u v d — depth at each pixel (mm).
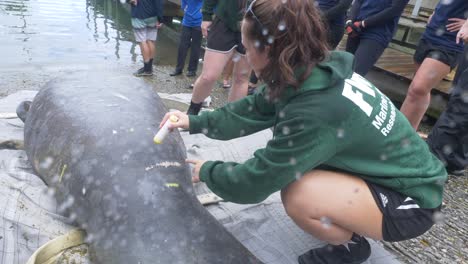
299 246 2441
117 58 7051
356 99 1715
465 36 3301
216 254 1777
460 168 3758
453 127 3604
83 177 2270
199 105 3898
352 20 4359
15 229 2215
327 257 2223
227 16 3455
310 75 1679
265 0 1598
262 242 2445
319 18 1649
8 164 2852
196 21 6188
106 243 1952
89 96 2805
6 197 2404
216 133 2236
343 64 1776
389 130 1829
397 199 1925
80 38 8016
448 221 3066
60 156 2484
